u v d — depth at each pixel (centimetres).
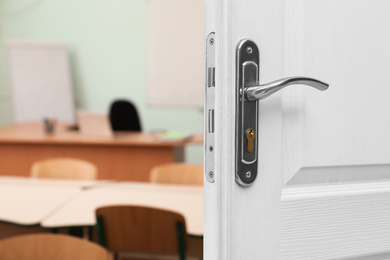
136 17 555
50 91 563
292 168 80
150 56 558
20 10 571
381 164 88
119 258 241
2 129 441
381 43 86
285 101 78
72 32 567
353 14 83
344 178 86
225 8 70
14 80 563
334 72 82
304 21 78
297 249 81
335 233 84
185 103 559
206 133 74
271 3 74
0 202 214
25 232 220
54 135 401
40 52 559
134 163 378
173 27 549
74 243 139
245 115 72
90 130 401
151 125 570
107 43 563
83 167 271
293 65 78
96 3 559
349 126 84
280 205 78
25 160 393
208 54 72
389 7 86
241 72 71
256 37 73
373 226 88
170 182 255
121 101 436
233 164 73
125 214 175
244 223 75
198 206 208
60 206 209
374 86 86
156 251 181
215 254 75
